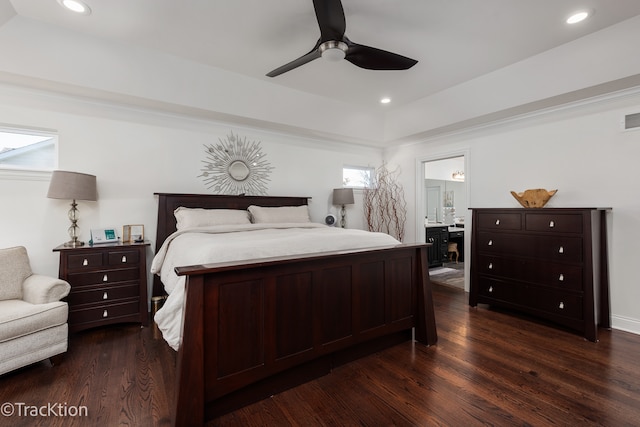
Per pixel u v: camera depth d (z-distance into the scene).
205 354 1.57
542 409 1.67
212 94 3.25
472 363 2.19
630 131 2.74
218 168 3.81
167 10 2.18
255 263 1.69
